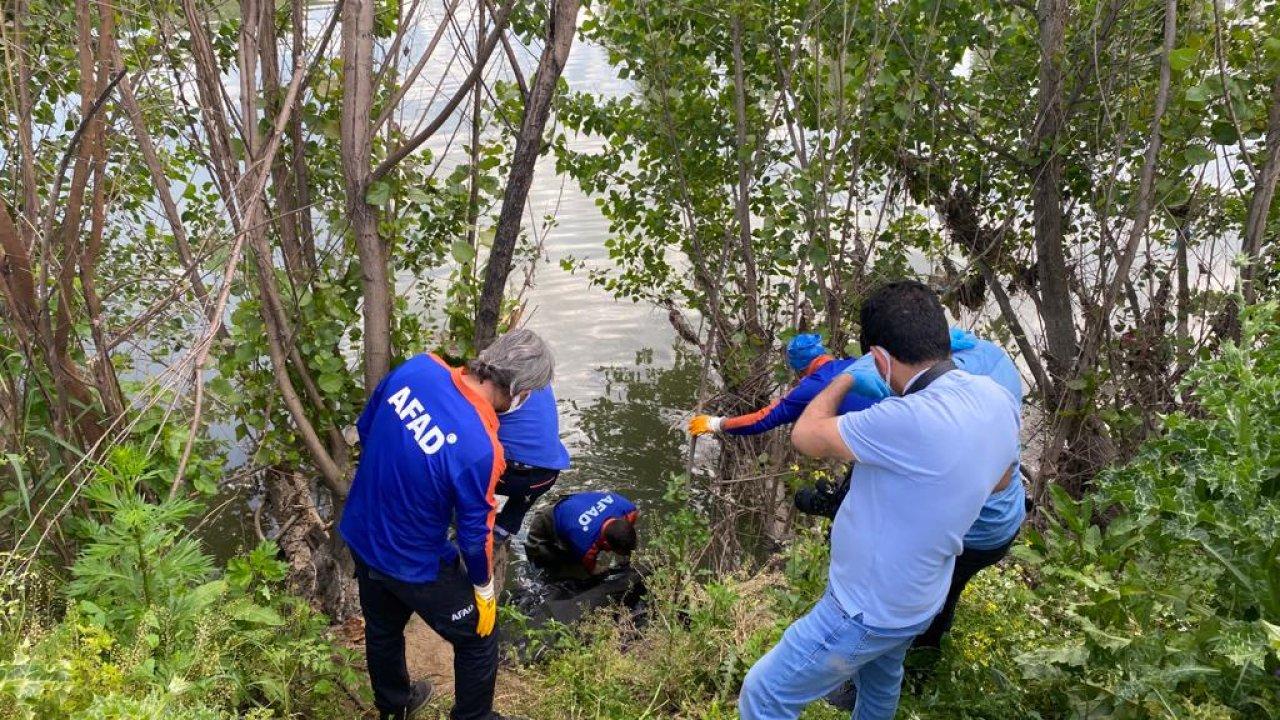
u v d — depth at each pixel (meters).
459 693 3.47
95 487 3.04
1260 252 5.63
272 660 3.36
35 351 3.39
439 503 3.07
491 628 3.37
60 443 3.14
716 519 6.96
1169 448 2.81
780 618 4.00
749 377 6.90
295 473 5.46
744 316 7.34
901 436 2.41
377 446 3.13
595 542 6.31
